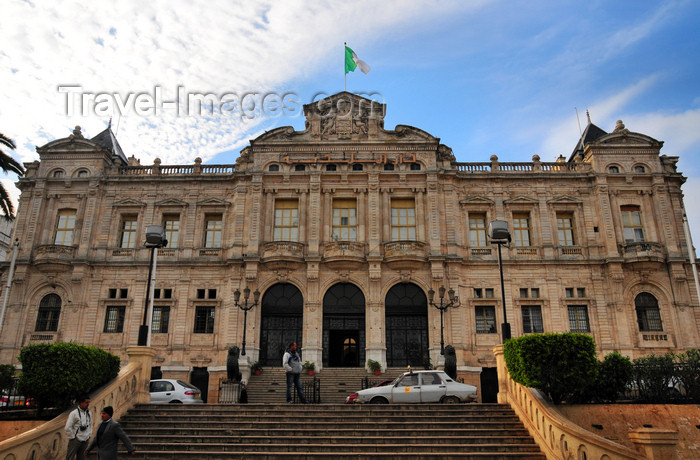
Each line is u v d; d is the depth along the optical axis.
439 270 36.34
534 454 15.70
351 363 36.16
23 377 16.80
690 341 35.44
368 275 36.69
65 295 37.50
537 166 40.16
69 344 17.53
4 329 36.50
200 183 40.09
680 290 36.44
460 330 35.53
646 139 39.59
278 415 18.44
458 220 38.53
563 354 17.31
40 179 39.88
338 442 16.52
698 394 18.83
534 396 17.14
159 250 38.38
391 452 15.86
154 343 36.25
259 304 36.12
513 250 37.97
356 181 38.91
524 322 36.62
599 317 36.28
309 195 38.56
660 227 37.91
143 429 17.36
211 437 16.67
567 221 39.28
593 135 42.84
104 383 18.50
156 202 39.62
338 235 38.41
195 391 25.00
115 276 38.00
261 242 37.66
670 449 13.27
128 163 46.22
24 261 37.69
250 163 40.06
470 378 34.72
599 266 37.34
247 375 32.97
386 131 39.81
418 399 21.69
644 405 17.67
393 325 36.41
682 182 39.25
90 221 38.84
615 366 18.73
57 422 15.39
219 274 37.72
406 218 38.75
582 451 14.37
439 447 16.03
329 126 40.00
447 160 39.72
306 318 35.62
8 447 13.31
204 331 36.81
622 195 38.84
